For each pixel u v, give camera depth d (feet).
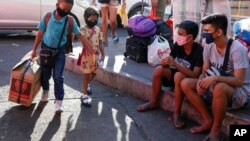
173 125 14.15
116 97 17.19
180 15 17.99
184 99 14.62
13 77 14.82
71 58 20.92
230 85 12.24
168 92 15.19
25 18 29.27
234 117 12.80
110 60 20.74
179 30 13.70
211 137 12.46
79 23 30.27
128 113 15.33
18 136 12.97
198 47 13.94
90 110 15.52
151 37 19.97
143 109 15.43
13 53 24.53
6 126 13.69
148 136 13.37
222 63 12.79
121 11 27.17
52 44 14.51
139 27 19.83
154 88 15.20
